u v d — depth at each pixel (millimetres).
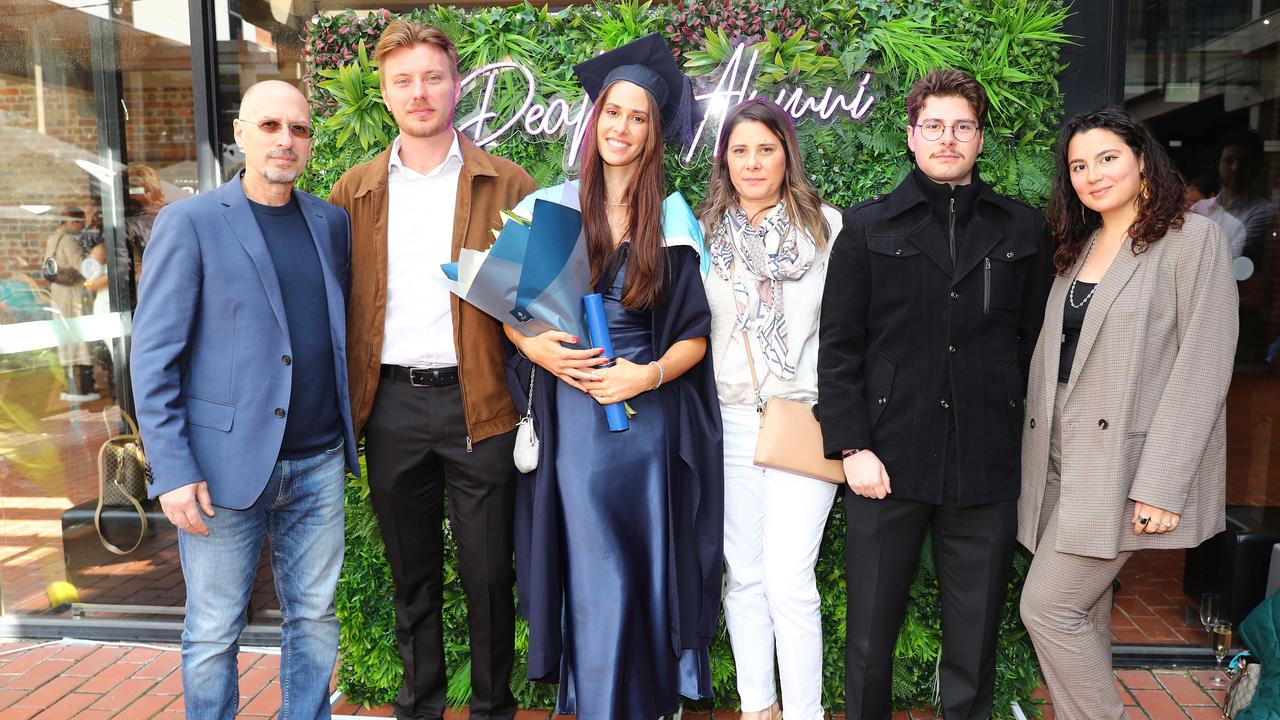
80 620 3449
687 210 2268
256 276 2025
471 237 2293
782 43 2592
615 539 2164
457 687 2816
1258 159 3986
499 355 2340
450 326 2297
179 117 3318
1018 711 2732
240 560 2105
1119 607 3510
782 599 2299
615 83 2135
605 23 2670
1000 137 2623
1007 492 2178
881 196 2242
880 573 2236
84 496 3500
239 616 2131
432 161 2316
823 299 2227
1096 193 2047
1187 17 3734
